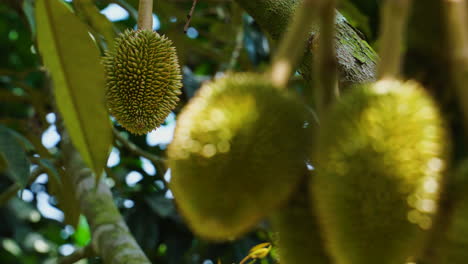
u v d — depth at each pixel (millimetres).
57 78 1777
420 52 1341
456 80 1146
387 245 1122
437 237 1130
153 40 2098
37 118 3604
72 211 3100
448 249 1119
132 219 3531
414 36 1340
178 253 3523
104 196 2660
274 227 1345
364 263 1125
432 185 1130
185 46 3486
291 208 1294
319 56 1212
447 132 1173
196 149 1206
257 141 1203
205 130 1212
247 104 1221
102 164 1771
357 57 1631
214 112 1222
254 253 1998
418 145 1144
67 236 5418
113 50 2131
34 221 5113
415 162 1135
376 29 2662
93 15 2215
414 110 1166
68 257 2609
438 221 1132
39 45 1766
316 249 1291
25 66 4707
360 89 1196
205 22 4133
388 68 1199
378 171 1131
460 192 1130
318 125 1217
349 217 1131
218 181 1195
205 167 1199
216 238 1213
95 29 2398
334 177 1145
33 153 3355
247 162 1198
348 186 1135
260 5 1706
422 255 1141
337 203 1138
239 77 1258
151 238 3490
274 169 1202
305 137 1226
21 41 4645
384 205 1124
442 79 1312
